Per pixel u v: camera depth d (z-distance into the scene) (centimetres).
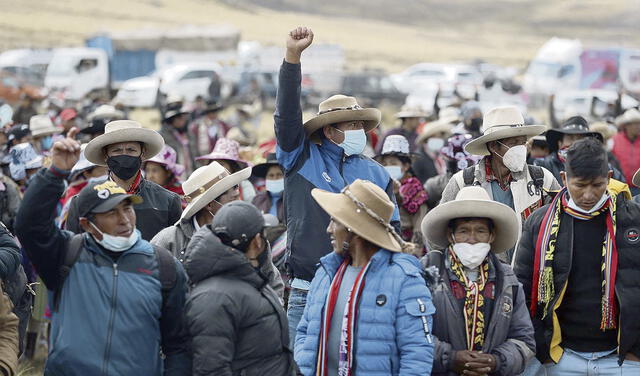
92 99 5428
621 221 1098
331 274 1020
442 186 1777
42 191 955
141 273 979
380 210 998
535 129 1312
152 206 1345
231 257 951
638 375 1102
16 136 2436
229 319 940
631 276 1090
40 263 978
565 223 1121
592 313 1113
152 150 1400
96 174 1581
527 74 10119
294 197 1270
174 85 8650
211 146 3466
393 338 975
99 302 965
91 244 982
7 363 1048
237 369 952
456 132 1800
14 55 8469
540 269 1126
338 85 8594
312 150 1288
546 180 1327
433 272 1040
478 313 1048
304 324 1045
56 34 16800
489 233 1072
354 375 975
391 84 8656
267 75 8762
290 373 987
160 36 10712
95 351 955
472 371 1027
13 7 18175
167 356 1009
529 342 1062
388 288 981
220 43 10850
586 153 1078
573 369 1123
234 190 1302
